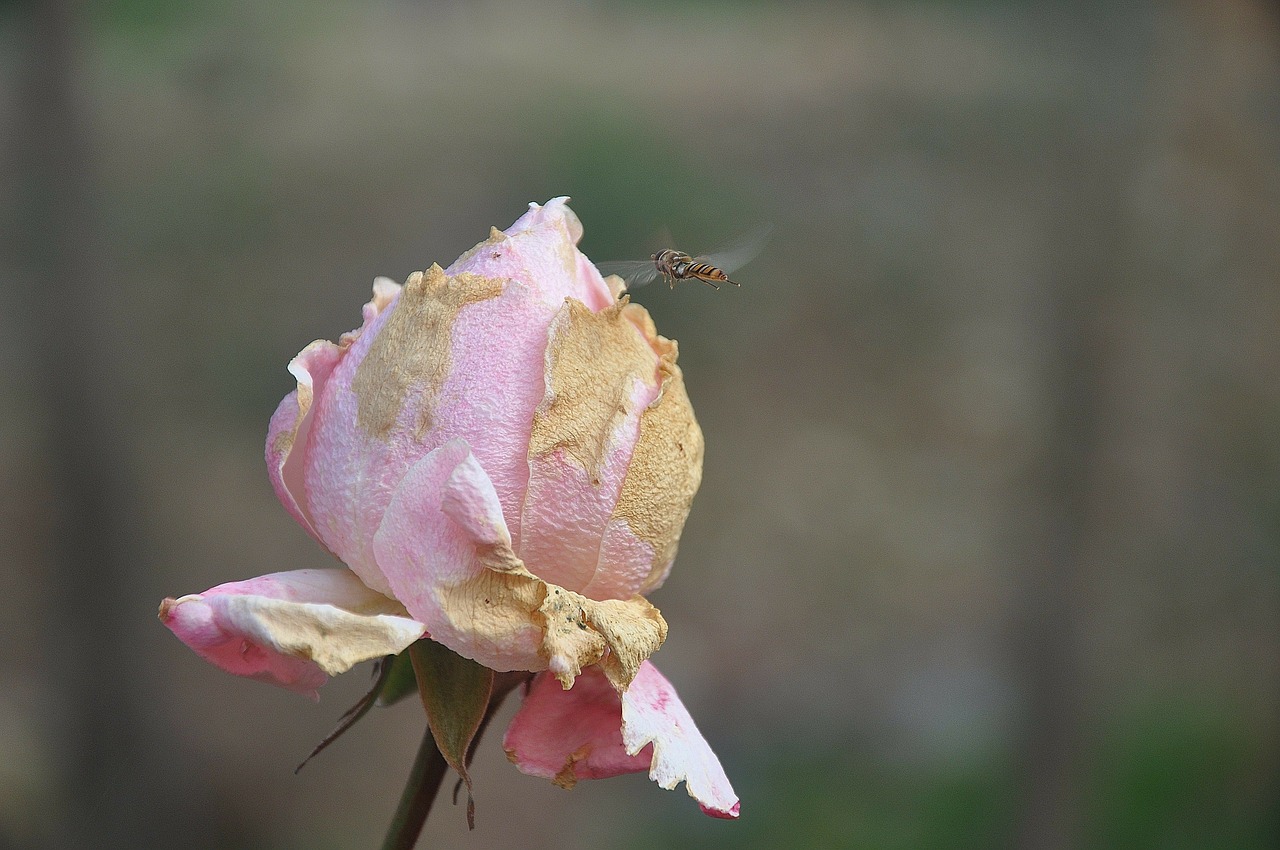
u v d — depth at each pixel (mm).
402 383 427
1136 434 1877
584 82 3285
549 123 2943
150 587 1420
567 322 429
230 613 415
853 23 3465
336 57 3123
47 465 1384
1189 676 1848
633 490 429
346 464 427
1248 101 1310
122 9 1973
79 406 1340
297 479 436
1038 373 2244
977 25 3111
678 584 2182
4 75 1914
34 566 1776
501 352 428
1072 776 1391
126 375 2090
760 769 1814
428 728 435
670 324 2691
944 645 2031
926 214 2848
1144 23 1246
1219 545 1966
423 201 2666
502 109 3045
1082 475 1338
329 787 1608
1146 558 1948
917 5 3209
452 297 430
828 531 2262
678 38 3748
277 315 2398
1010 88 2764
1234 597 1940
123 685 1375
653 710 428
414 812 437
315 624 411
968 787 1701
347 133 2826
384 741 1699
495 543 416
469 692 429
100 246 1345
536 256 438
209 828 1494
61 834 1352
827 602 2146
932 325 2695
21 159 1347
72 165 1317
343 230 2613
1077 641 1371
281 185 2635
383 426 426
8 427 1896
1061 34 1310
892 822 1687
